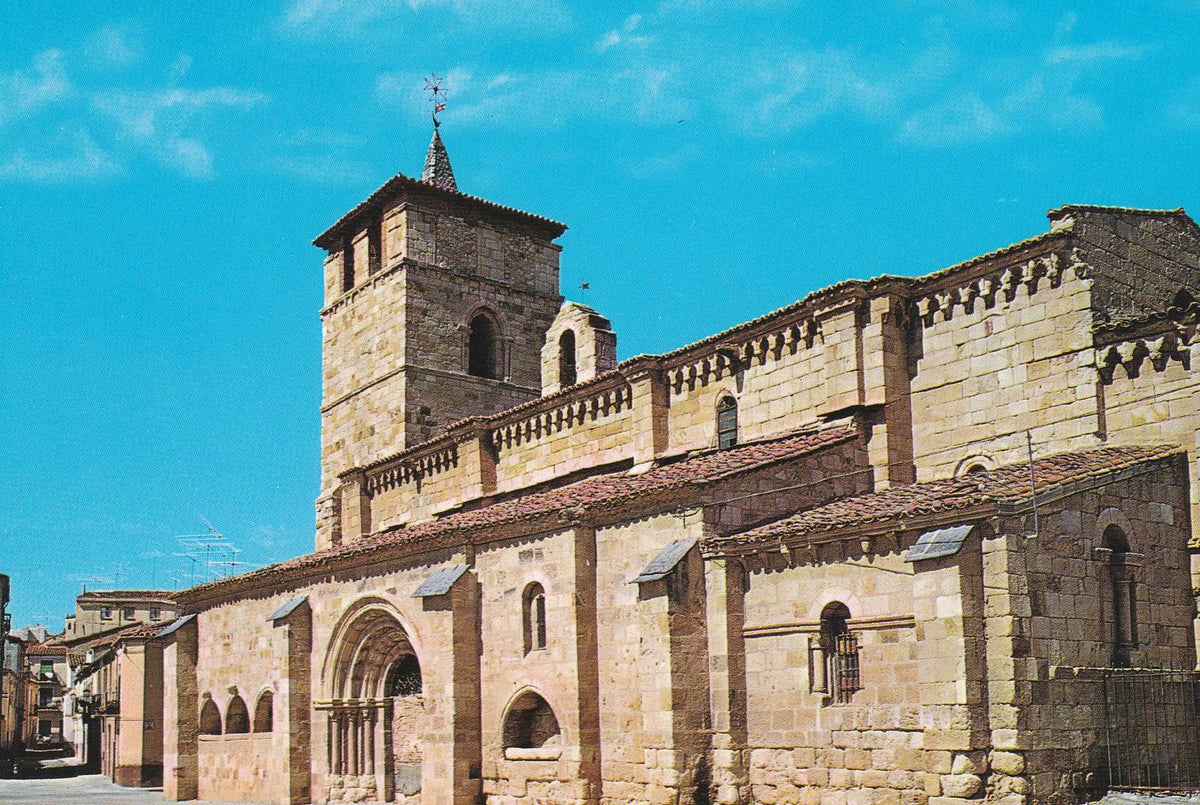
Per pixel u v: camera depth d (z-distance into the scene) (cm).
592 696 3356
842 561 2872
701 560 3145
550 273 6059
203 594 5359
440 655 3756
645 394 4100
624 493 3331
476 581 3800
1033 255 3191
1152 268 3300
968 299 3338
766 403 3775
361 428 5716
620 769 3253
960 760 2539
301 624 4616
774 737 2981
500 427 4766
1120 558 2747
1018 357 3212
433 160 6169
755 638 3059
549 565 3506
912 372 3447
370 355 5719
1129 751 2648
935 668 2602
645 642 3145
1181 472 2903
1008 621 2534
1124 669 2683
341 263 6047
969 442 3291
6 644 11031
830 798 2823
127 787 6638
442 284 5662
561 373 4969
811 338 3641
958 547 2577
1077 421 3073
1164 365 2947
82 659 10606
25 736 12694
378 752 4325
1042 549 2622
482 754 3700
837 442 3375
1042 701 2544
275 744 4631
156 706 6794
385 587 4191
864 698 2778
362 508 5431
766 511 3253
